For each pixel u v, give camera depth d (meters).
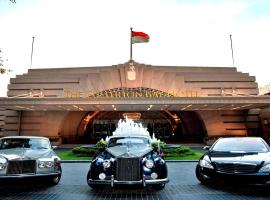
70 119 33.75
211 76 32.31
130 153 7.57
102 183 7.22
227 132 31.42
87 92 30.73
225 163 7.64
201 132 34.56
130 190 7.94
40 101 24.50
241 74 32.81
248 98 24.69
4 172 7.51
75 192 7.69
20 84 32.19
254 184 7.18
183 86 31.62
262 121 30.98
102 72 31.48
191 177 10.27
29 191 7.83
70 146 28.53
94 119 36.91
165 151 17.31
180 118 36.12
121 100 24.39
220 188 8.16
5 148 9.06
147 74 31.45
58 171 8.50
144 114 37.09
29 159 7.84
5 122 31.39
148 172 7.27
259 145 8.96
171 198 6.93
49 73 33.06
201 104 25.34
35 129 31.33
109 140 9.24
